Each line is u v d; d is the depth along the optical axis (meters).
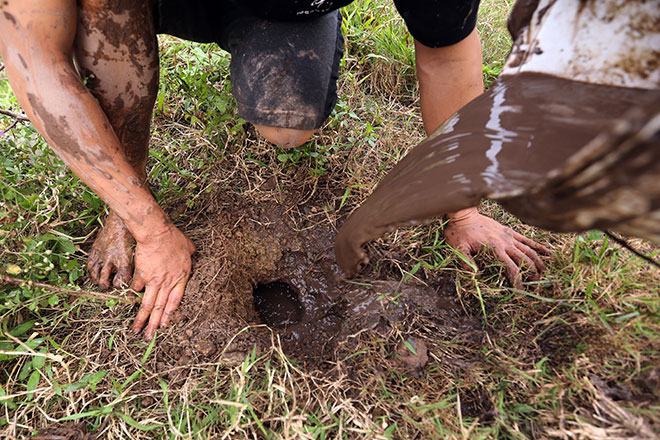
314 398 1.49
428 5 1.48
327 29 1.84
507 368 1.44
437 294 1.77
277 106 1.76
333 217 2.08
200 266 1.84
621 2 1.05
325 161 2.24
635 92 1.02
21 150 2.00
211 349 1.64
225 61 2.45
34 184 2.01
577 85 1.08
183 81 2.19
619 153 0.63
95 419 1.52
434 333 1.63
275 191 2.15
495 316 1.66
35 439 1.40
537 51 1.17
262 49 1.73
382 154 2.31
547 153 0.90
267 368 1.48
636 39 1.04
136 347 1.68
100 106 1.55
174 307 1.73
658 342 1.33
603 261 1.60
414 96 2.66
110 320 1.75
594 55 1.08
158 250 1.69
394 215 1.01
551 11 1.16
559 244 1.83
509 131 1.01
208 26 1.89
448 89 1.76
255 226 2.07
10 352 1.50
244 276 1.97
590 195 0.72
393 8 2.87
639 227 0.75
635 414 1.22
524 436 1.28
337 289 1.89
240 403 1.38
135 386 1.57
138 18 1.48
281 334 1.77
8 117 2.12
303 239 2.05
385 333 1.63
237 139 2.26
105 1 1.39
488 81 2.64
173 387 1.56
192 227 2.03
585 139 0.90
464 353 1.56
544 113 1.01
